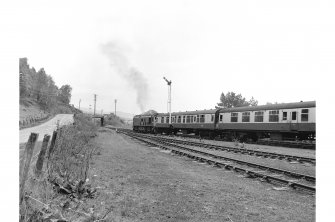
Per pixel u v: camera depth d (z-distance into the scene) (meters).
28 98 103.19
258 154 17.64
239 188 8.94
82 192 7.04
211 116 33.66
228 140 31.83
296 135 24.22
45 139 6.80
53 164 7.93
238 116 29.53
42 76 113.00
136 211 6.41
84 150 12.09
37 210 5.00
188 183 9.45
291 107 23.81
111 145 22.19
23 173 4.95
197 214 6.37
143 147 22.20
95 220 5.52
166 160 15.14
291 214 6.57
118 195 7.59
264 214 6.54
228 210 6.72
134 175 10.52
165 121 43.84
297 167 13.57
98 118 77.19
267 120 25.95
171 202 7.20
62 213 5.49
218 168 12.84
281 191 8.65
